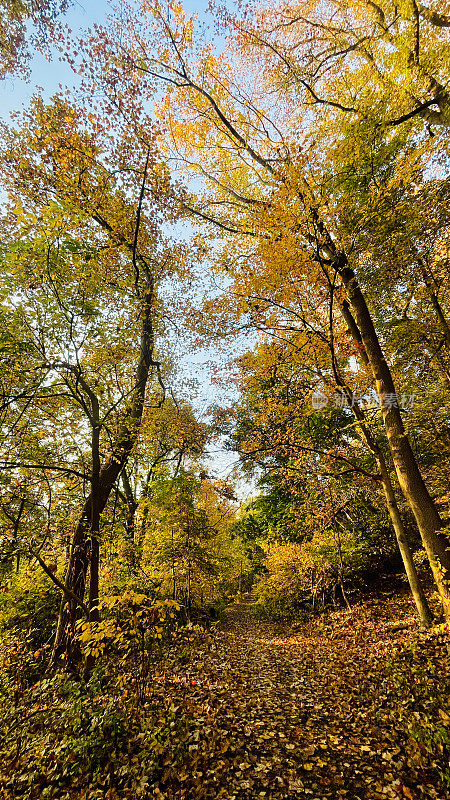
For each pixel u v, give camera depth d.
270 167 7.48
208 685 5.95
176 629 9.43
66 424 7.99
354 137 6.42
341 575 11.67
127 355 9.37
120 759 3.57
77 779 3.34
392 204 6.93
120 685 5.15
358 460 11.26
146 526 10.90
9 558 7.24
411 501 7.45
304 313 8.10
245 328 9.69
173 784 3.31
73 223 6.81
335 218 6.64
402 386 10.44
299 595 13.84
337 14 9.61
